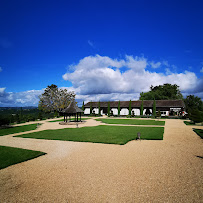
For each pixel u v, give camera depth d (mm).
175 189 5262
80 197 4867
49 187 5520
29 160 8508
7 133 18234
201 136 14391
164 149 10305
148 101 52750
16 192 5219
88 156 9023
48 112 60469
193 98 63344
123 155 9109
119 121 31750
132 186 5500
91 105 58812
